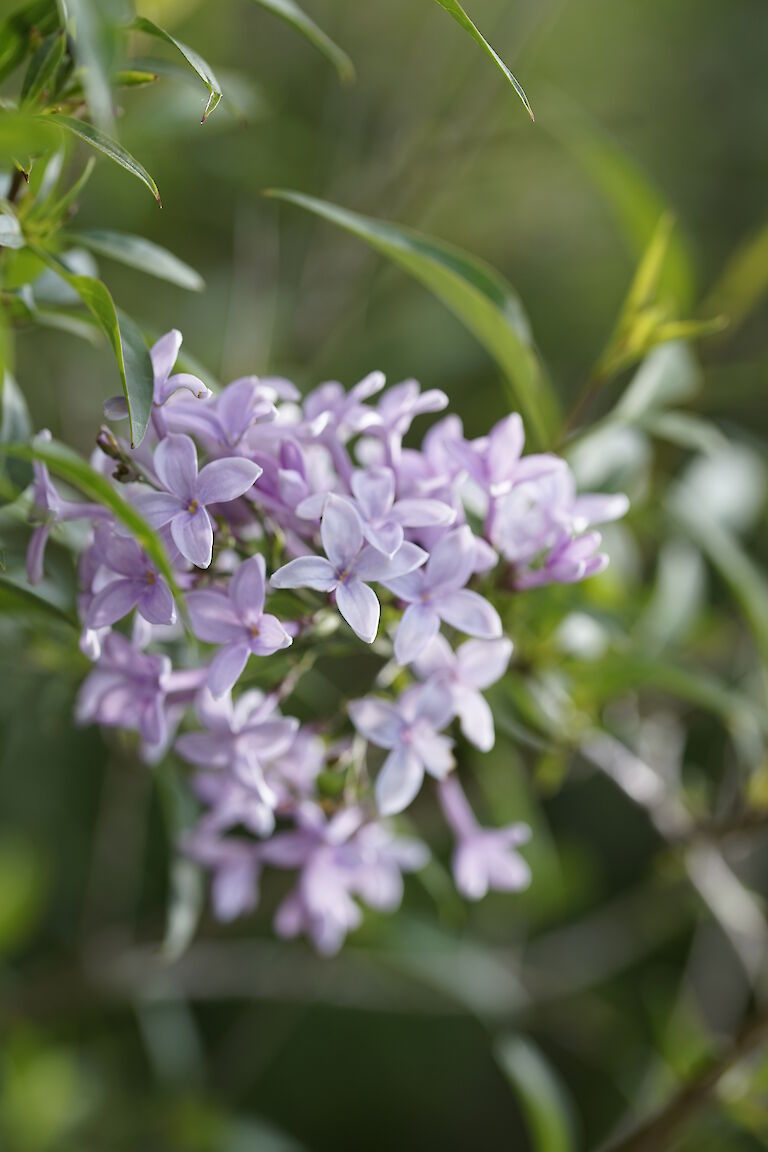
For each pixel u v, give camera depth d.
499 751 0.47
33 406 0.65
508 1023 0.56
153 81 0.37
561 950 0.69
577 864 0.62
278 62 0.75
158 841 0.79
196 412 0.35
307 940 0.59
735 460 0.50
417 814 0.54
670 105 0.87
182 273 0.38
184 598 0.35
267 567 0.36
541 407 0.42
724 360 0.76
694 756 0.75
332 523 0.35
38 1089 0.57
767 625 0.45
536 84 0.81
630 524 0.47
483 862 0.40
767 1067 0.44
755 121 0.86
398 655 0.35
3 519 0.39
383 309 0.75
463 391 0.76
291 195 0.38
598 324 0.87
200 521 0.34
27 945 0.72
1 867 0.58
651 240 0.46
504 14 0.76
